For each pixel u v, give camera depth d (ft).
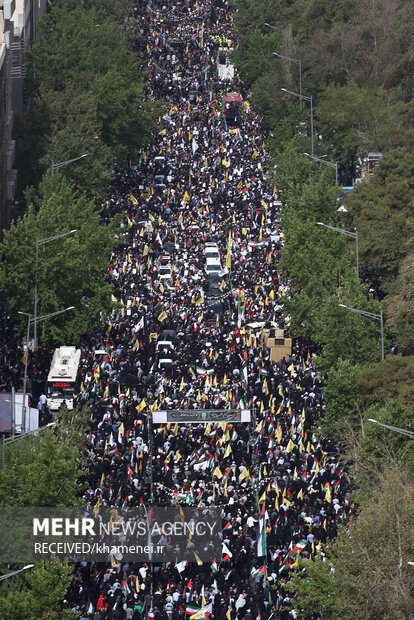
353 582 456.86
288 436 640.17
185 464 610.65
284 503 570.05
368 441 562.66
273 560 524.93
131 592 500.74
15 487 514.27
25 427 618.03
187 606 494.59
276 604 497.46
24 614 465.47
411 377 636.07
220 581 513.86
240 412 647.97
